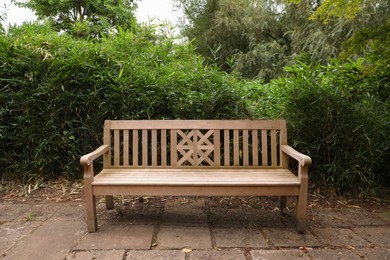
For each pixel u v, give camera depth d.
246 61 10.44
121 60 3.19
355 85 3.14
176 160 2.54
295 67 3.19
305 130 2.94
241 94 3.11
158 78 3.13
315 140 2.93
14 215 2.45
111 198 2.55
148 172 2.39
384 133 2.87
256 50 10.27
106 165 2.51
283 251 1.87
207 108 2.97
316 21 8.73
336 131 2.80
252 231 2.16
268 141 3.08
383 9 7.31
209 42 11.96
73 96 3.06
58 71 3.07
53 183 3.17
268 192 2.08
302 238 2.04
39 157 3.12
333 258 1.79
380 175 3.10
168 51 3.69
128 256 1.80
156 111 3.16
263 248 1.91
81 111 3.15
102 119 3.11
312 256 1.81
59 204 2.70
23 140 3.13
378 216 2.45
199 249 1.89
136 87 3.07
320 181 2.98
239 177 2.23
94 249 1.88
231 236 2.07
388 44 2.93
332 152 2.90
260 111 3.11
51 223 2.29
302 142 2.88
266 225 2.27
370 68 2.93
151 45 3.73
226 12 11.69
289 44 10.73
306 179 2.06
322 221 2.34
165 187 2.07
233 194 2.07
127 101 3.03
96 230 2.15
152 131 2.56
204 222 2.32
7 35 3.31
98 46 3.21
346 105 2.82
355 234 2.12
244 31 11.41
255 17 10.98
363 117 2.80
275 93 3.27
